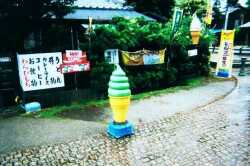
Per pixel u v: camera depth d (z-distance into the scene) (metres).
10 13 8.83
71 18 12.92
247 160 5.39
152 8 21.12
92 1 17.48
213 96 10.62
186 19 15.02
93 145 6.17
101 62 10.16
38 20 9.81
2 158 5.59
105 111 8.77
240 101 9.91
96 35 10.16
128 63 10.84
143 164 5.29
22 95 9.46
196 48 14.77
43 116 8.30
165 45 12.49
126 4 20.55
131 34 11.10
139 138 6.54
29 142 6.36
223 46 14.99
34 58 8.77
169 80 12.76
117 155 5.67
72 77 9.95
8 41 9.52
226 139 6.45
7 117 8.34
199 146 6.07
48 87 9.16
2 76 9.41
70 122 7.72
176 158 5.51
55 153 5.79
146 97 10.51
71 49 10.01
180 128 7.19
